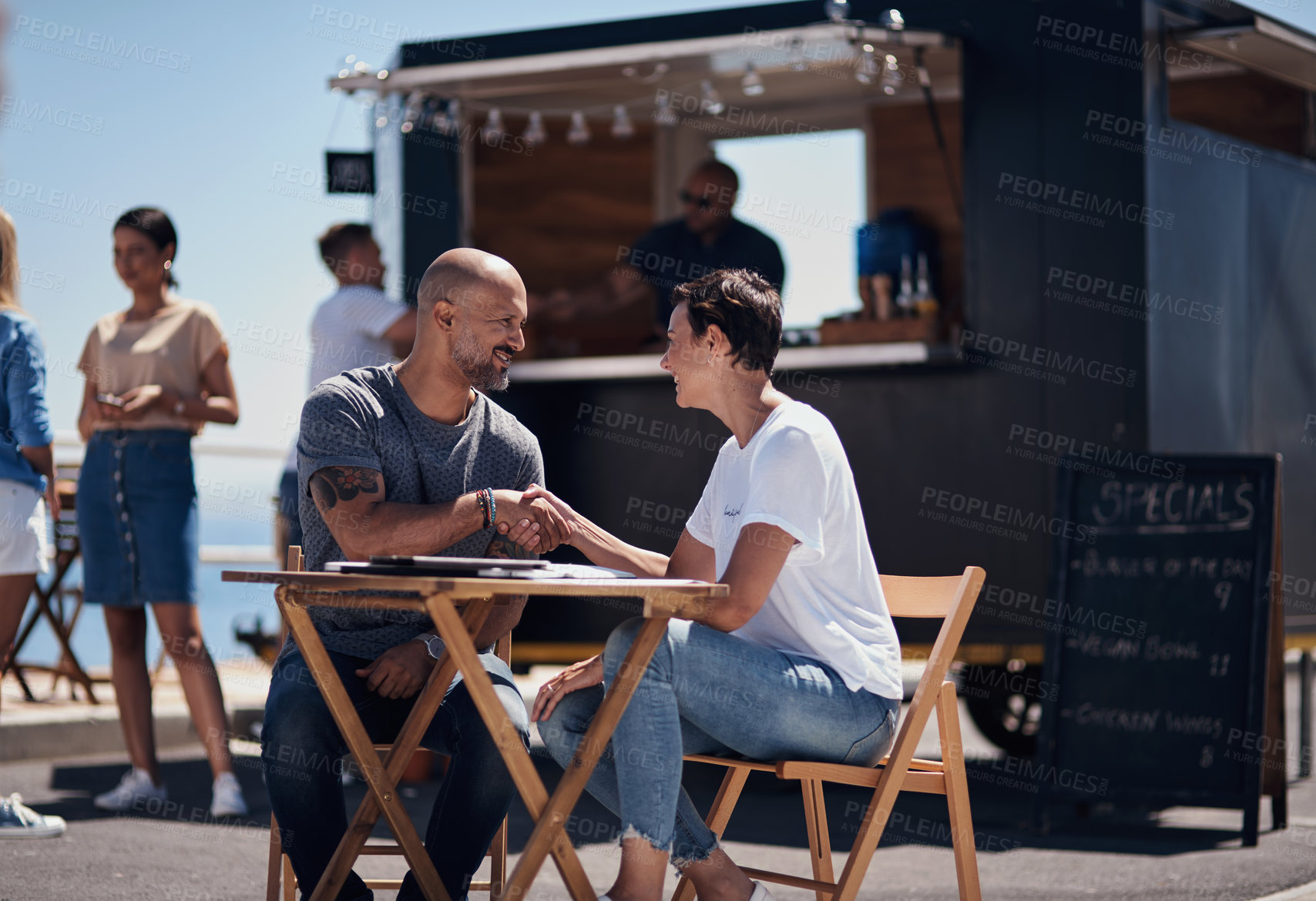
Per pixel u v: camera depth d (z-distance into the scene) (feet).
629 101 23.26
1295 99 20.70
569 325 25.71
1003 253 17.38
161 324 15.12
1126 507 15.42
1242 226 18.63
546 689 8.68
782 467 8.58
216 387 15.29
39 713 18.72
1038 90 17.28
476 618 9.17
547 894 11.71
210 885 11.70
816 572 8.83
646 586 7.75
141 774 15.26
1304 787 18.78
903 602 9.58
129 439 14.79
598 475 19.01
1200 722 14.46
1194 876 12.34
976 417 17.40
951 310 20.16
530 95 22.11
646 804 7.99
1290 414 19.52
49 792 16.02
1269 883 11.98
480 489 9.86
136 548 14.73
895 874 12.62
